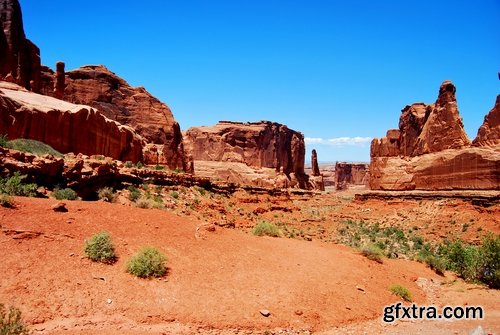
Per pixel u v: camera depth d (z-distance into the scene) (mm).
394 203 69750
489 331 16469
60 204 17406
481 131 63781
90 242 14867
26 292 11641
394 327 15781
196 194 42156
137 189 32625
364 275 20734
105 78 62875
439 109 73312
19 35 40469
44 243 14367
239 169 121500
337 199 103125
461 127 69688
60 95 45250
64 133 33906
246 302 14344
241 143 132000
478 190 59500
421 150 76875
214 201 43750
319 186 161875
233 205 49750
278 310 14312
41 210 16812
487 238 27703
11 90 34781
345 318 15344
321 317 14766
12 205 16422
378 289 19531
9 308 10508
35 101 34062
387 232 54062
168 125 67750
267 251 20812
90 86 61281
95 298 12352
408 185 74875
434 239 51375
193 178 46844
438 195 62906
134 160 48406
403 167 78312
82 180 26422
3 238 13781
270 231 27234
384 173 81312
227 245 19875
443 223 55562
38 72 43281
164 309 12711
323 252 23250
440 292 22781
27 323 10461
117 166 33875
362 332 14625
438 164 68562
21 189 20125
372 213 69812
